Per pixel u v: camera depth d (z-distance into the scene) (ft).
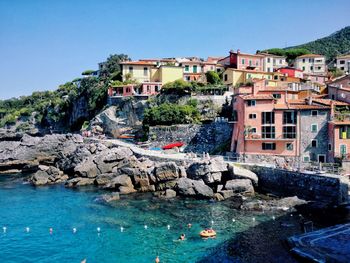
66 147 263.08
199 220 133.08
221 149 227.61
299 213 137.08
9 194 187.62
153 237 117.50
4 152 277.64
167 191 172.14
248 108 201.87
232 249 104.68
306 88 278.87
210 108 265.95
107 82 363.56
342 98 214.48
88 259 102.73
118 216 141.08
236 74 304.91
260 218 132.57
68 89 546.26
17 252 108.99
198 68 353.51
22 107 599.57
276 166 176.86
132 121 301.63
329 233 108.88
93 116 362.33
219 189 172.45
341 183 139.85
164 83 324.39
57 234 123.44
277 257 96.73
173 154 224.94
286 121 196.03
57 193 187.83
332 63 464.24
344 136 181.27
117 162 218.59
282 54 436.35
